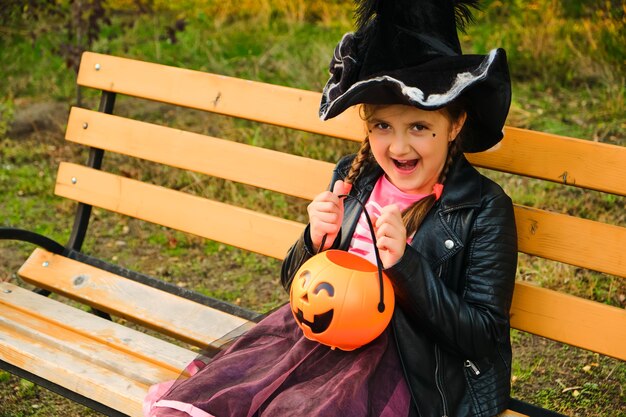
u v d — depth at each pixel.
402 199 2.37
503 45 6.31
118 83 3.20
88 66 3.27
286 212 4.64
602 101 5.42
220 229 2.99
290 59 6.31
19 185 5.09
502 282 2.22
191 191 4.92
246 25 7.43
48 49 6.80
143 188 3.14
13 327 2.72
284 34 7.11
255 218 2.93
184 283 4.12
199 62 6.60
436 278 2.14
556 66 5.88
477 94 2.13
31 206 4.87
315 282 2.10
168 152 3.09
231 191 4.84
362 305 2.07
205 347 2.70
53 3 5.93
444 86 2.08
